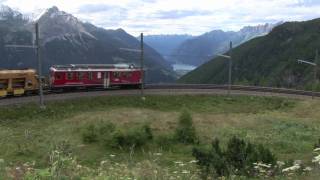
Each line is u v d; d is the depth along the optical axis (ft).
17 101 195.72
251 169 57.72
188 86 253.65
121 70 242.17
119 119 177.47
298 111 220.02
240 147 69.72
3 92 202.28
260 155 68.33
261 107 229.86
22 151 114.62
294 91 254.47
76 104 204.44
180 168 73.56
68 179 35.83
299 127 174.09
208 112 215.31
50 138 138.00
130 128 139.64
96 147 129.18
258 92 248.11
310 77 636.07
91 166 106.11
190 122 145.28
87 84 235.40
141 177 43.27
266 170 57.88
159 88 246.06
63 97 209.56
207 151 69.67
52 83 227.81
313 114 210.38
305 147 130.00
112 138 129.80
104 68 242.37
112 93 227.81
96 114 188.34
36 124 171.53
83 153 121.08
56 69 230.07
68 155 45.65
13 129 158.10
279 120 190.90
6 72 203.72
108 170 50.93
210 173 57.31
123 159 114.21
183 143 137.69
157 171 44.88
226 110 221.66
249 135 152.15
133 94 229.86
